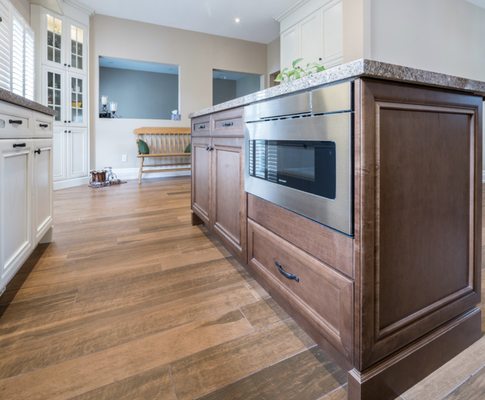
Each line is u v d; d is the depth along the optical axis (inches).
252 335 42.8
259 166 49.0
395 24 144.3
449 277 37.2
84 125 189.5
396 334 32.1
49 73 165.9
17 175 53.7
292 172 39.5
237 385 34.0
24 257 56.6
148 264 67.5
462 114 36.4
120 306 50.4
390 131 29.8
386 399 31.5
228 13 196.4
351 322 30.5
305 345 40.6
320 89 32.7
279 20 203.2
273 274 46.9
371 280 29.5
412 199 32.3
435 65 160.9
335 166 31.2
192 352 39.4
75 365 36.9
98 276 61.4
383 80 28.8
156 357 38.4
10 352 39.0
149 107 359.3
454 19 166.4
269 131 44.8
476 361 37.4
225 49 240.2
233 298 53.0
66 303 51.1
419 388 33.4
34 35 155.9
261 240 50.3
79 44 182.5
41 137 68.9
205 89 235.8
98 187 176.4
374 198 29.1
